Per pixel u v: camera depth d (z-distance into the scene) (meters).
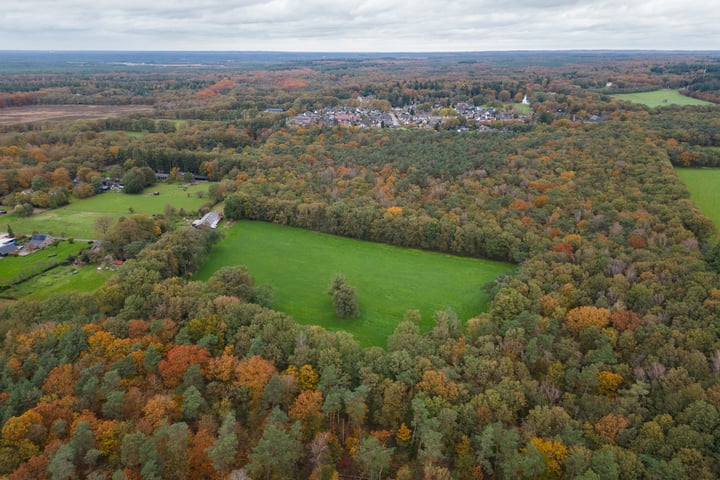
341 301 115.31
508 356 85.44
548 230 137.75
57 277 132.75
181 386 79.06
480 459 66.75
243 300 110.25
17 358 83.00
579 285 108.94
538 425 70.44
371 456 65.50
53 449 66.00
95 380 76.25
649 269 109.94
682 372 76.50
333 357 84.44
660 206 141.00
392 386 77.81
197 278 136.50
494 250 142.88
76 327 90.31
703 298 97.19
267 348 87.94
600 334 89.69
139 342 87.00
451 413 70.81
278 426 70.00
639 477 62.41
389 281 135.38
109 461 68.00
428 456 67.88
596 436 68.44
